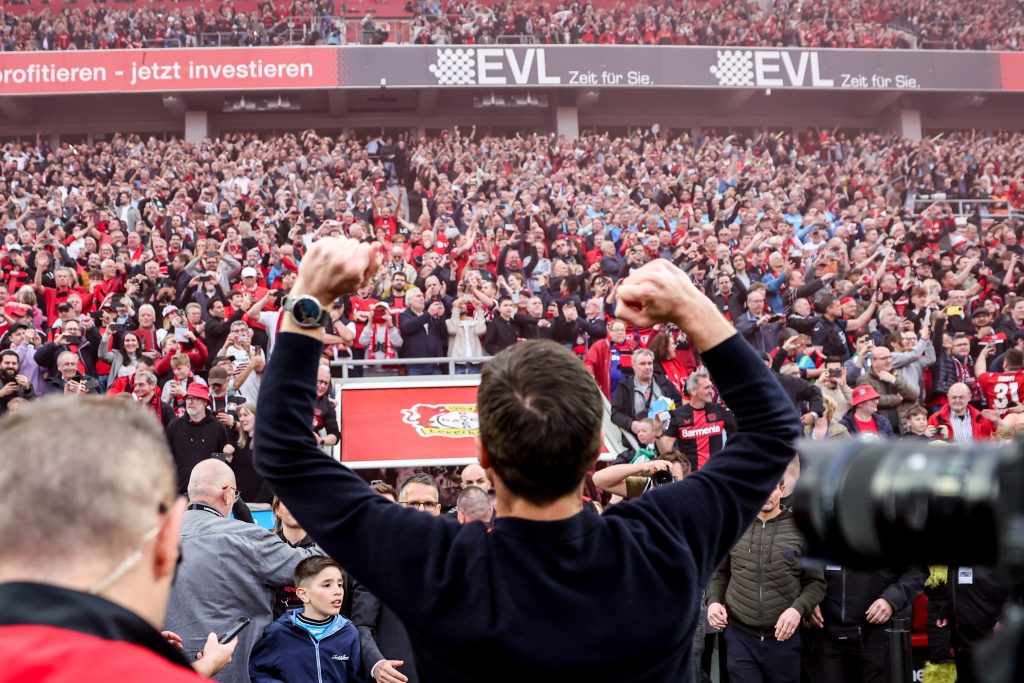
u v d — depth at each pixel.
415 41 25.67
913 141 25.42
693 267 13.32
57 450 0.91
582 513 1.32
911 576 4.65
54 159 21.67
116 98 27.19
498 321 10.30
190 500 3.82
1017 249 15.76
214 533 3.62
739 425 1.50
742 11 28.22
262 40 25.55
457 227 16.84
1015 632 0.62
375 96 26.86
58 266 12.71
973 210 22.64
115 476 0.92
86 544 0.90
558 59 25.67
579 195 19.42
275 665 3.59
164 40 25.33
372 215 17.03
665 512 1.37
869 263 14.01
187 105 26.84
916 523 0.66
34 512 0.89
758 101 28.66
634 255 13.65
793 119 28.81
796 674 4.66
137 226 15.70
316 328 1.43
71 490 0.90
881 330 11.22
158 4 28.22
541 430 1.28
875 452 0.73
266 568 3.63
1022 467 0.61
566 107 27.39
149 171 20.45
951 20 28.08
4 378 8.92
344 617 4.11
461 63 25.39
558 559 1.27
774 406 1.48
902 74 26.86
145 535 0.93
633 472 4.04
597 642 1.22
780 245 15.40
